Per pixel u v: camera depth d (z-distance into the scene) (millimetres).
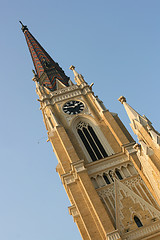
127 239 56250
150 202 61188
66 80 93000
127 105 65875
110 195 63344
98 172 66438
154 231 56750
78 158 67500
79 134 75188
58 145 72188
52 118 77000
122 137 70312
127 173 66250
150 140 57938
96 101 79125
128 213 60281
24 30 117875
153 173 56812
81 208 61750
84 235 61906
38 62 100812
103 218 58406
